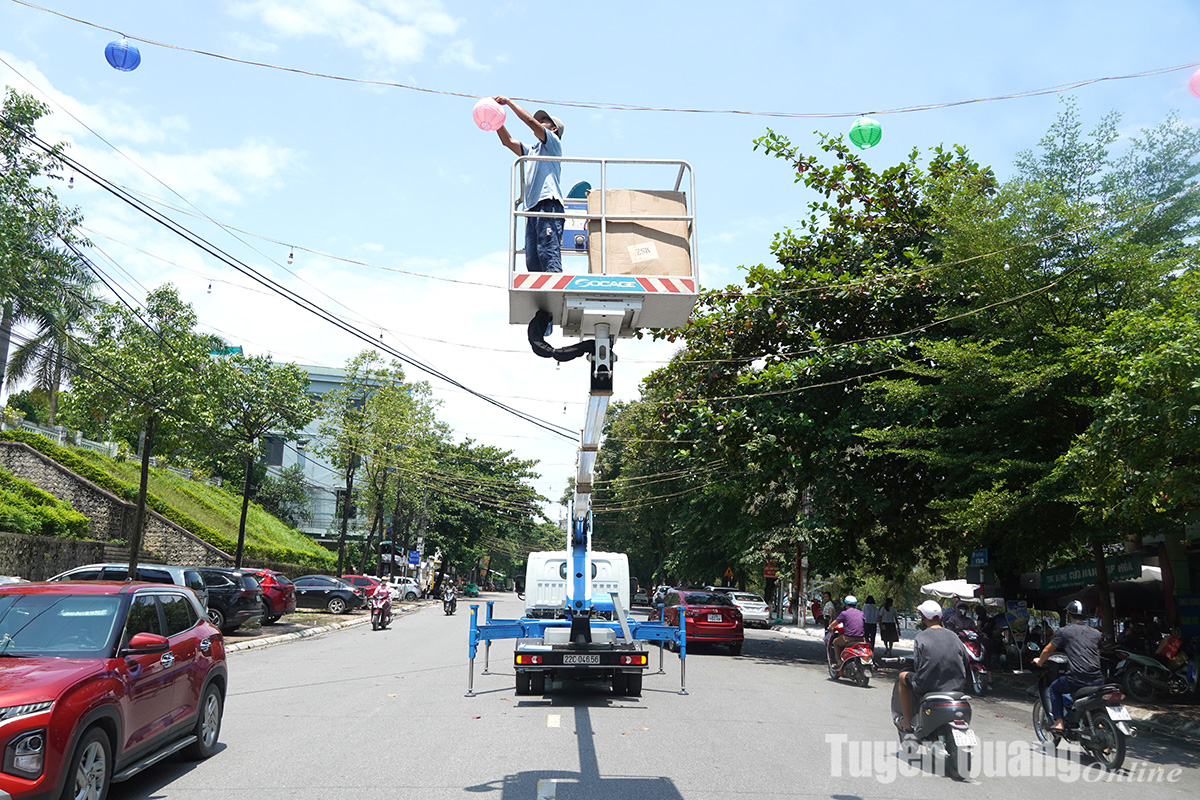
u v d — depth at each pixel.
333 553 58.75
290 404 30.77
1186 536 17.39
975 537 17.42
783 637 31.09
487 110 6.56
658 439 24.19
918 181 21.17
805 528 25.00
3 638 6.65
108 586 7.32
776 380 20.78
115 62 8.64
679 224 6.37
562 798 6.64
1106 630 16.00
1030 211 14.64
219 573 22.72
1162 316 10.25
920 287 19.58
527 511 72.38
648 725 10.15
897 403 18.17
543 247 6.37
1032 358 14.68
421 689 13.06
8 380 33.19
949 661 8.27
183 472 45.53
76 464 32.19
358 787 6.92
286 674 15.00
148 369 19.81
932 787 7.52
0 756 5.26
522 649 12.00
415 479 52.03
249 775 7.35
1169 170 14.52
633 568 62.81
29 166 15.32
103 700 6.03
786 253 22.34
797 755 8.65
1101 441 10.80
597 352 6.33
